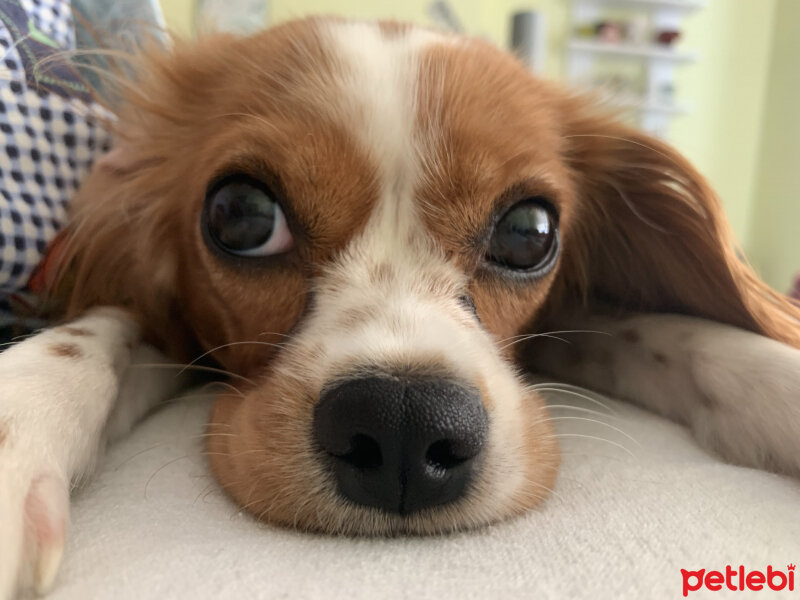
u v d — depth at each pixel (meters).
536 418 0.12
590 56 0.56
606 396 0.17
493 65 0.15
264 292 0.13
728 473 0.12
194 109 0.16
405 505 0.10
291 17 0.18
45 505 0.09
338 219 0.13
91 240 0.17
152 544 0.09
